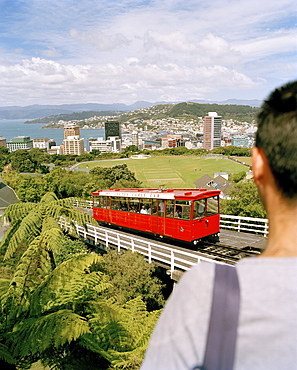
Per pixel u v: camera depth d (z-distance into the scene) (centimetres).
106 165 16862
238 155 19112
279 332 91
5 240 1159
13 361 745
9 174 7981
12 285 905
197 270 111
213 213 1758
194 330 98
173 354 99
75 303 985
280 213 111
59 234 998
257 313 94
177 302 108
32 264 941
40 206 1182
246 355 92
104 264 1579
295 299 94
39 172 11562
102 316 923
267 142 112
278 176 110
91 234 2158
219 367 92
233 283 102
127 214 2141
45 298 891
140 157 19725
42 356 888
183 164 17000
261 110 120
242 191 3020
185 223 1691
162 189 2017
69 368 862
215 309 98
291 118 107
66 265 955
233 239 1848
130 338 960
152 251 1553
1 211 5344
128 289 1424
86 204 3803
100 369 901
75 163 17750
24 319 870
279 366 89
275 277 99
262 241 1788
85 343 870
